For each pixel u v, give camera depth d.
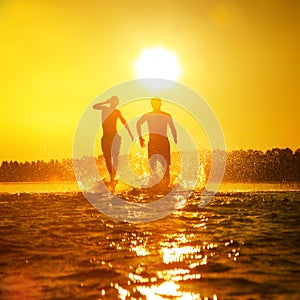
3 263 10.67
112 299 8.40
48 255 11.33
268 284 9.12
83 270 10.09
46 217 16.41
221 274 9.74
